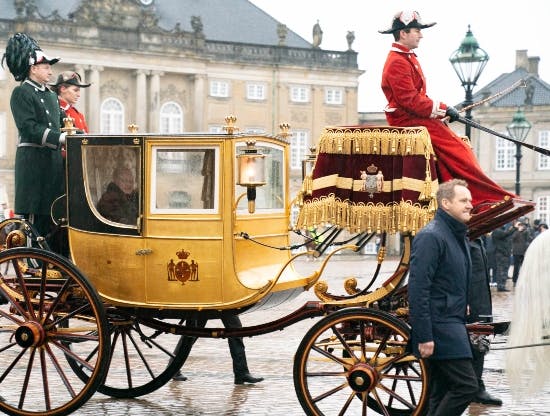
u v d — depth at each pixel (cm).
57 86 1216
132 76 6750
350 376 834
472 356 770
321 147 870
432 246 756
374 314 829
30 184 1004
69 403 912
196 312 910
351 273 3334
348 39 7719
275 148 998
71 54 6456
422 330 748
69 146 948
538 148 898
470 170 887
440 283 765
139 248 915
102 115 6650
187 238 901
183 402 1019
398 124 920
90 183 941
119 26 6631
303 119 7525
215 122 7150
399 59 922
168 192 910
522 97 7750
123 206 926
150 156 912
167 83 6906
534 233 3684
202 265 898
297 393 852
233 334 931
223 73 7181
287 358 1353
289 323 912
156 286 912
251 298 883
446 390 802
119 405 1005
